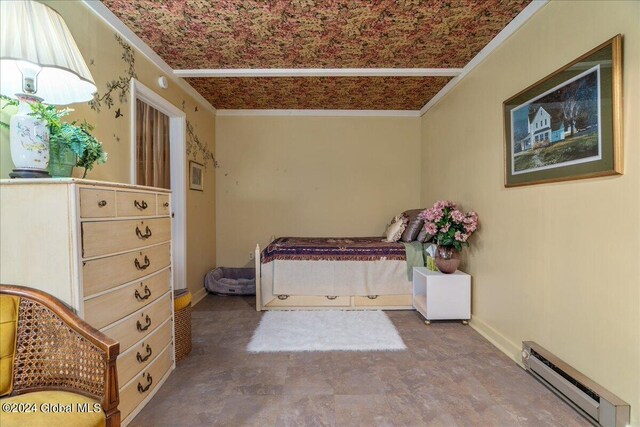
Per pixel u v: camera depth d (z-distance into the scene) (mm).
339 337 2535
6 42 1098
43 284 1190
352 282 3207
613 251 1439
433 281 2740
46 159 1302
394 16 2105
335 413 1592
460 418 1551
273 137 4406
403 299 3230
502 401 1681
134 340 1557
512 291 2209
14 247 1191
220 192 4387
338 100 3975
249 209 4426
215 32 2312
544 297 1891
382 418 1554
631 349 1365
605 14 1457
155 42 2457
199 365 2082
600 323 1512
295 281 3205
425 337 2531
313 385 1846
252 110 4359
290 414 1587
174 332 2066
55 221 1185
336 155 4441
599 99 1467
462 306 2760
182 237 3266
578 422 1509
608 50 1414
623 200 1388
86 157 1520
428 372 1988
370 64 2881
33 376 1108
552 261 1823
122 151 2215
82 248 1208
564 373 1676
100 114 1986
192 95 3520
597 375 1527
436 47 2547
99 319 1307
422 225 3320
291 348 2338
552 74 1769
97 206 1295
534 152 1940
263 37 2389
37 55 1162
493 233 2463
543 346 1903
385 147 4449
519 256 2133
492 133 2479
